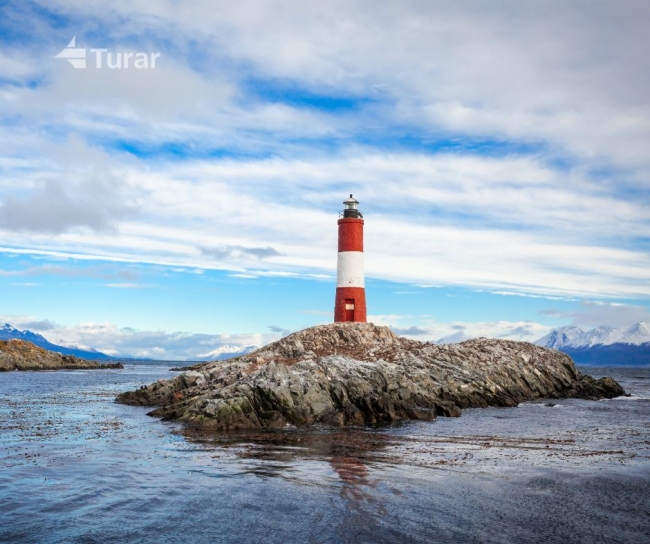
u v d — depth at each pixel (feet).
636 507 68.08
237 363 207.51
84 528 59.00
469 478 81.15
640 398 228.43
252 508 66.44
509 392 207.00
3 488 71.61
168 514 63.87
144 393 186.19
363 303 248.32
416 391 166.91
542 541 57.52
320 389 146.61
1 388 242.99
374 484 77.41
